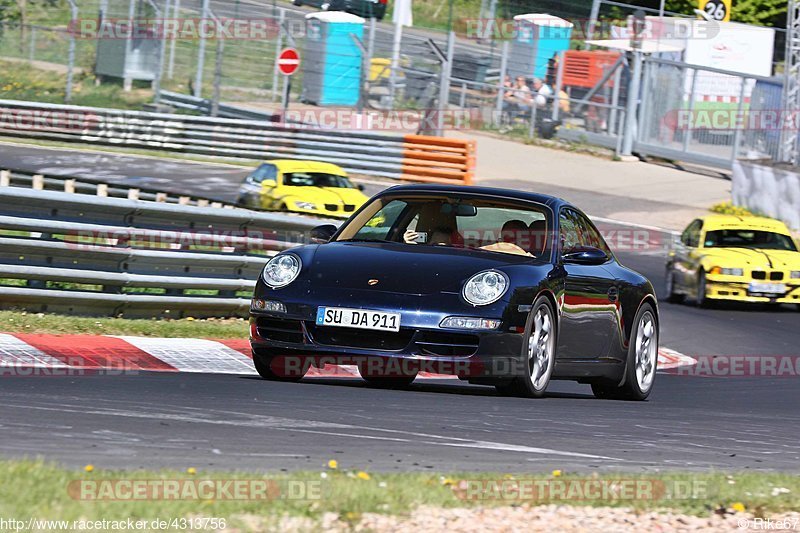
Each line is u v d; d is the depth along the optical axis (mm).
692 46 129750
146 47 122500
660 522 16203
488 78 130500
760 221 72625
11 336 34594
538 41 130125
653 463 21344
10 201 36656
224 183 96438
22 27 125625
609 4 129625
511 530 15070
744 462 22578
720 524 16391
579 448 22375
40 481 15102
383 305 27438
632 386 33938
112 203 38781
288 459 18828
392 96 123875
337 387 29312
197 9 121062
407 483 16859
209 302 43000
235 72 122688
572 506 16625
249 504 14984
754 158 108812
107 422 21109
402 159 108750
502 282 28062
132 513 14109
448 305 27484
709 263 66562
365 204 32531
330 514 14914
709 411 32469
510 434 23391
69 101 120062
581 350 31406
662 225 97938
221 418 22578
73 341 35219
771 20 166375
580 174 116688
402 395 28438
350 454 19734
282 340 28312
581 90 130125
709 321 61750
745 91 118938
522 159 120312
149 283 40594
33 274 37281
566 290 30266
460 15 130625
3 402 22641
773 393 40344
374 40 124438
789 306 70438
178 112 120188
